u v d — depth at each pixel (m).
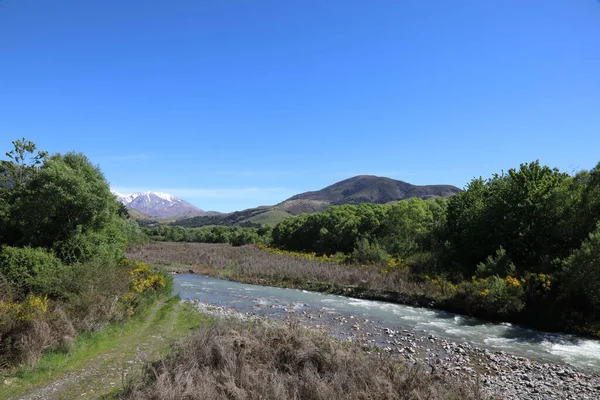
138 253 53.78
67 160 21.14
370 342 15.80
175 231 99.75
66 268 15.38
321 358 9.84
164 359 9.95
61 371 10.80
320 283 30.00
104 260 18.61
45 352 11.24
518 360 13.60
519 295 19.88
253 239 76.12
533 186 26.17
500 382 11.52
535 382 11.51
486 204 29.70
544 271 21.20
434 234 34.75
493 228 27.14
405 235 40.53
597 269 17.55
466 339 16.50
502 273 23.22
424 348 15.05
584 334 17.20
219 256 49.25
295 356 9.95
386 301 25.23
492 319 20.28
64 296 14.00
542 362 13.58
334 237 50.28
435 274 26.89
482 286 21.81
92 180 20.94
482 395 9.19
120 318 14.98
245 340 10.47
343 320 19.73
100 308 14.42
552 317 18.56
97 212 19.78
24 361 10.55
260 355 10.14
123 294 16.31
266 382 8.55
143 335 14.68
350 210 56.47
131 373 10.51
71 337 12.00
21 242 18.09
